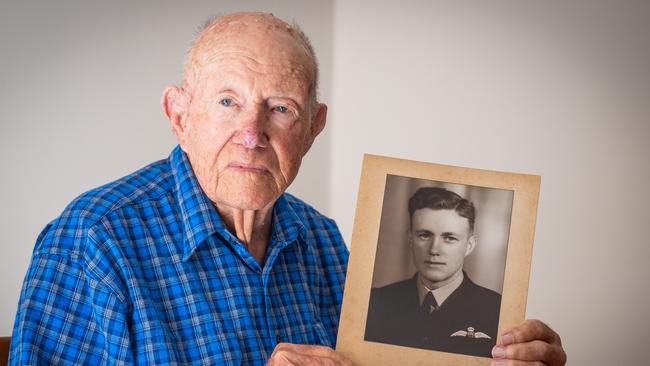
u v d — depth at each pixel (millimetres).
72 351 1020
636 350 2311
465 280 1043
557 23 2350
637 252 2311
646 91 2270
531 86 2381
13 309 2027
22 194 2039
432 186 1062
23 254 2041
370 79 2598
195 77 1115
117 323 1022
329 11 2680
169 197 1159
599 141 2322
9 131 2018
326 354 1001
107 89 2166
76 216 1067
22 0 2031
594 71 2314
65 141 2098
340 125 2641
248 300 1147
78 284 1035
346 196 2619
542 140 2369
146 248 1090
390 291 1042
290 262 1265
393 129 2557
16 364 993
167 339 1042
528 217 1051
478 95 2439
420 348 1026
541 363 986
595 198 2330
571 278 2344
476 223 1052
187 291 1092
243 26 1103
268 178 1101
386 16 2580
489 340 1026
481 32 2439
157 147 2246
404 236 1054
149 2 2242
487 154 2426
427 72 2512
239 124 1070
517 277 1041
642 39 2258
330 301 1337
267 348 1143
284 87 1088
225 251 1152
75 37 2115
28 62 2043
